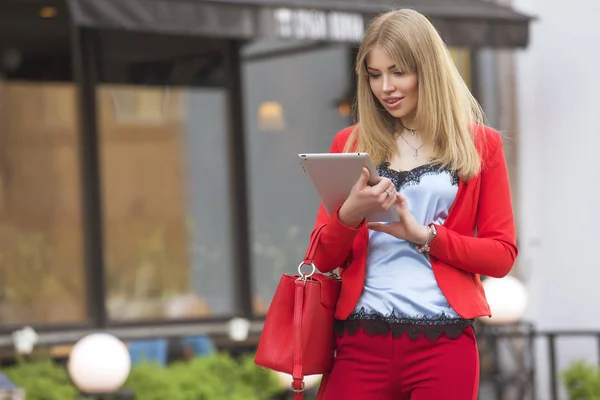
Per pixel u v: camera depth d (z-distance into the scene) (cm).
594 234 1516
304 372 580
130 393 1164
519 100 1595
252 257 1600
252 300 1599
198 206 1631
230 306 1609
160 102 1622
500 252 569
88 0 1090
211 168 1622
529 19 1298
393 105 574
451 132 572
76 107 1703
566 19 1550
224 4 1138
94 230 1596
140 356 1362
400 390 577
